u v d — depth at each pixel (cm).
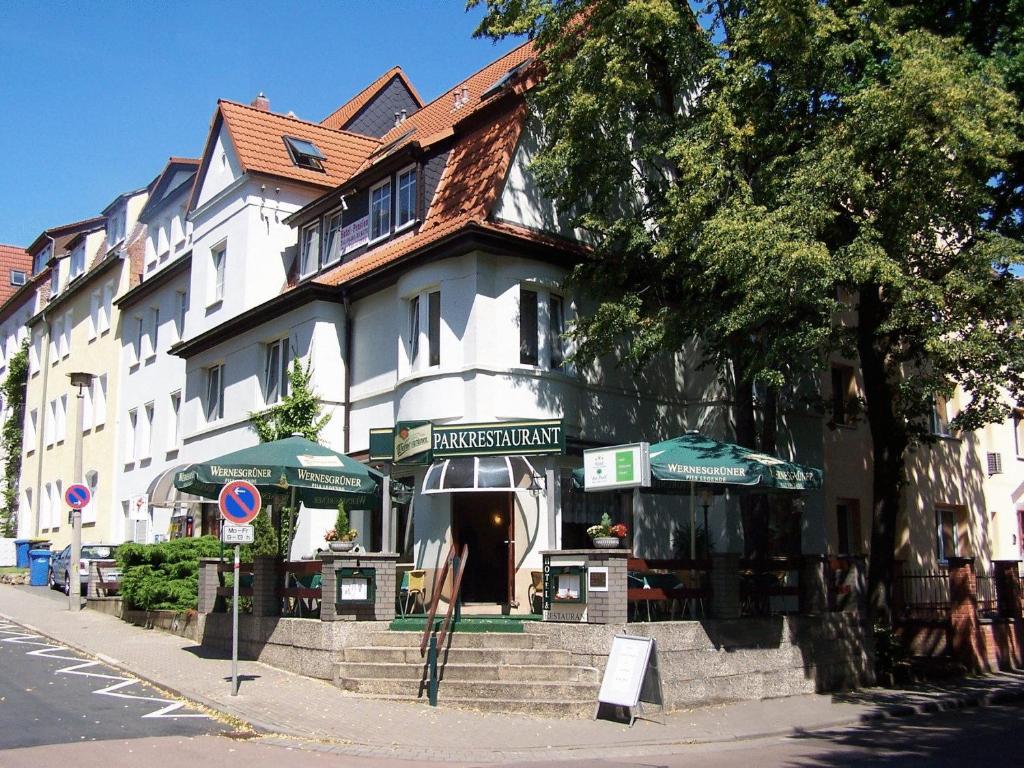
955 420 1531
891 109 1330
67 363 3875
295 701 1261
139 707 1220
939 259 1471
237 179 2481
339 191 2184
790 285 1329
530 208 1844
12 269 5584
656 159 1992
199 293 2633
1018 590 2114
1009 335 1387
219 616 1681
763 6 1463
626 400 1942
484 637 1362
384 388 1958
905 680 1719
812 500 2131
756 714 1332
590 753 1071
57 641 1786
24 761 917
